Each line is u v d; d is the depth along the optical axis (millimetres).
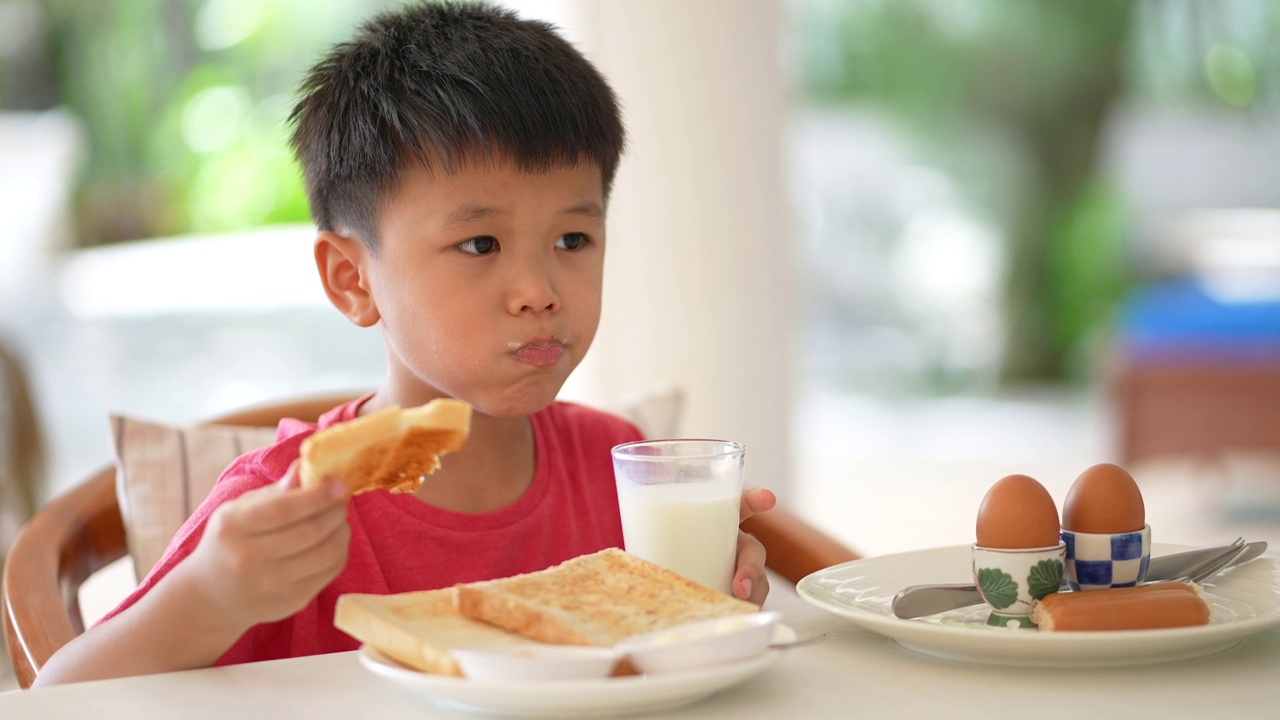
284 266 5023
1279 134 7324
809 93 7492
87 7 6113
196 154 6238
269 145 6258
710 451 851
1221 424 3973
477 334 911
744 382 2348
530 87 920
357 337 4812
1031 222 7414
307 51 6273
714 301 2311
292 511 655
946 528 3875
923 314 7398
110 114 6160
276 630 943
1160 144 7406
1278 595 775
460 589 683
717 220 2297
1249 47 7207
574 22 2215
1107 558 761
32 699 671
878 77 7445
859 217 7438
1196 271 6871
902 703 638
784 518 1163
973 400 6988
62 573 1080
